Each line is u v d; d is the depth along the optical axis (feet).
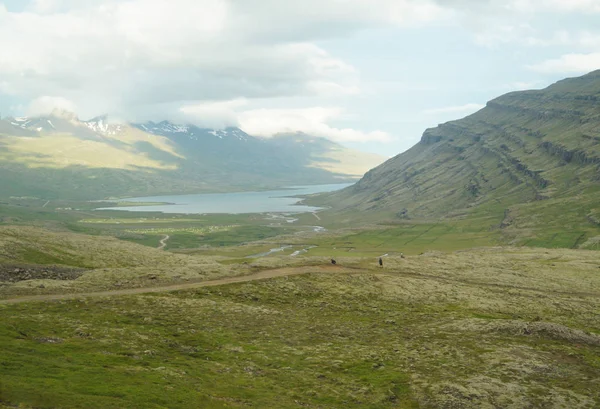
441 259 571.28
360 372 219.82
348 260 520.83
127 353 197.06
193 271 393.70
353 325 299.99
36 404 127.54
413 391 201.87
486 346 266.36
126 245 531.09
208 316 278.26
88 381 153.07
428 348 260.42
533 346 272.51
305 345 251.19
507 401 197.26
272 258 490.49
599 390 214.07
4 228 465.88
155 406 143.43
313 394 189.16
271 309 315.17
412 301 375.25
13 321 209.87
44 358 169.48
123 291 314.55
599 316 369.91
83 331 214.28
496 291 428.56
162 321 255.29
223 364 208.54
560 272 528.22
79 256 435.12
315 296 361.10
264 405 168.25
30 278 328.90
